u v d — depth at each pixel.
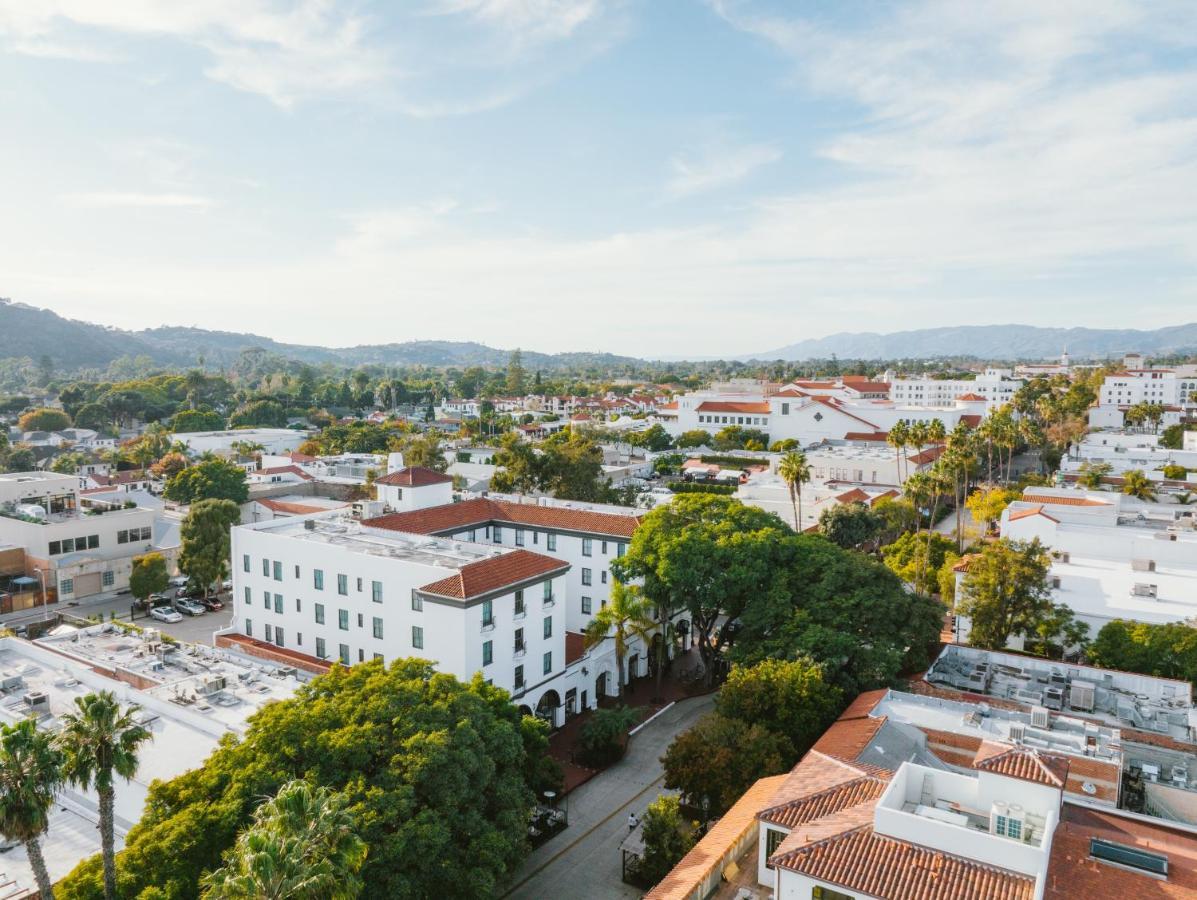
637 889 39.00
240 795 29.84
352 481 124.12
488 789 35.19
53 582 87.00
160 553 90.00
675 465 159.00
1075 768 36.06
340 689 37.19
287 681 48.12
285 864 21.94
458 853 31.75
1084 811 32.66
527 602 55.22
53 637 56.81
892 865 24.45
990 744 29.83
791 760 41.12
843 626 52.47
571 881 39.75
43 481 97.62
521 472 102.62
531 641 55.72
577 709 60.12
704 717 45.06
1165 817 36.56
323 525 70.44
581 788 49.00
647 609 60.06
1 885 33.19
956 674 52.12
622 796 48.09
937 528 114.88
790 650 50.25
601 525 70.81
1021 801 27.39
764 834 29.73
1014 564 57.47
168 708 42.94
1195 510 81.94
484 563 54.41
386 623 55.78
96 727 27.64
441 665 52.19
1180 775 38.94
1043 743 38.16
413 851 29.67
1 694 46.44
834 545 63.66
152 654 52.38
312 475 133.88
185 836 28.23
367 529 66.19
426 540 63.84
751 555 57.78
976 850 24.28
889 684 49.38
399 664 39.47
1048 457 147.50
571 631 72.00
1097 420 188.25
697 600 58.53
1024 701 47.94
